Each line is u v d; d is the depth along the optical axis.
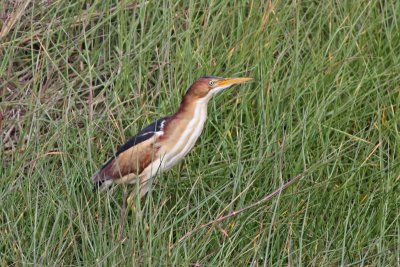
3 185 13.88
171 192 14.26
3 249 13.09
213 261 12.71
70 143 14.73
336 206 13.88
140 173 13.70
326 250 12.98
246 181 14.16
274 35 16.25
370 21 17.11
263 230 13.13
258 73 15.65
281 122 14.95
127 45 15.98
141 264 12.41
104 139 15.10
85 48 16.25
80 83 16.12
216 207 14.09
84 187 14.09
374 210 14.05
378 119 14.91
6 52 15.70
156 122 13.87
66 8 16.58
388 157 14.70
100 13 16.61
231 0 16.92
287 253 13.38
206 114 14.02
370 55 16.38
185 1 16.86
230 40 16.36
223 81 13.85
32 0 16.78
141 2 16.44
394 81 15.92
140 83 15.42
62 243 13.27
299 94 15.30
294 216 13.45
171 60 15.90
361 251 13.46
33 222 13.46
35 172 13.90
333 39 16.58
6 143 15.16
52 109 15.18
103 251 12.55
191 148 14.05
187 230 13.48
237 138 14.82
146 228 12.95
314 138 14.90
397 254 13.02
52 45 16.75
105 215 13.47
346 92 16.02
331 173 14.09
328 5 16.91
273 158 14.29
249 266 13.22
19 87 15.78
